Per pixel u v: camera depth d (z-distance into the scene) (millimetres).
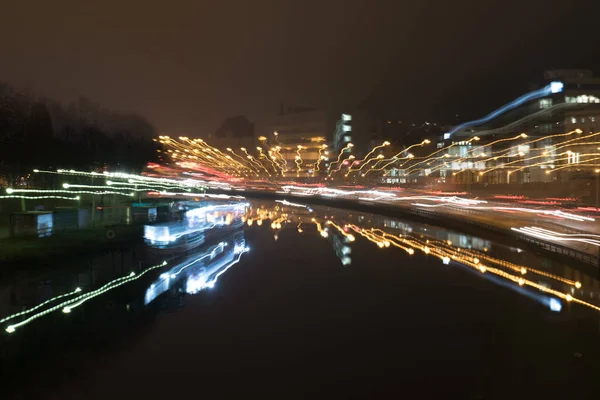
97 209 24516
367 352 11039
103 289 14945
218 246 24266
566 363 10320
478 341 11695
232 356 10742
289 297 15383
